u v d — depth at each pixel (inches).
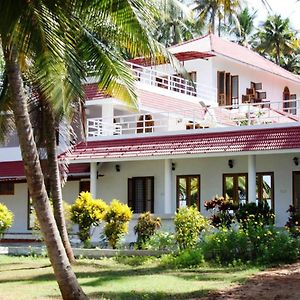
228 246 716.7
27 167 436.1
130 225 996.6
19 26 396.2
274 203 995.9
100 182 1151.0
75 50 549.0
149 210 1096.2
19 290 555.5
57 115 720.3
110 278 615.5
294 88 1785.2
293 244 700.7
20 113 437.1
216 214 906.7
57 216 753.0
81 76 597.3
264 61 1734.7
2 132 855.1
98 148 1085.8
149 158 1017.5
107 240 898.1
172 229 952.3
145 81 1336.1
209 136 993.5
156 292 520.1
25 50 408.5
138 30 472.1
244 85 1544.0
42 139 788.0
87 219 893.8
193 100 1349.7
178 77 1337.4
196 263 701.3
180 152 986.7
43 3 406.3
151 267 709.9
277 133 935.7
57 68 436.5
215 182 1042.7
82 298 442.3
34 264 768.9
